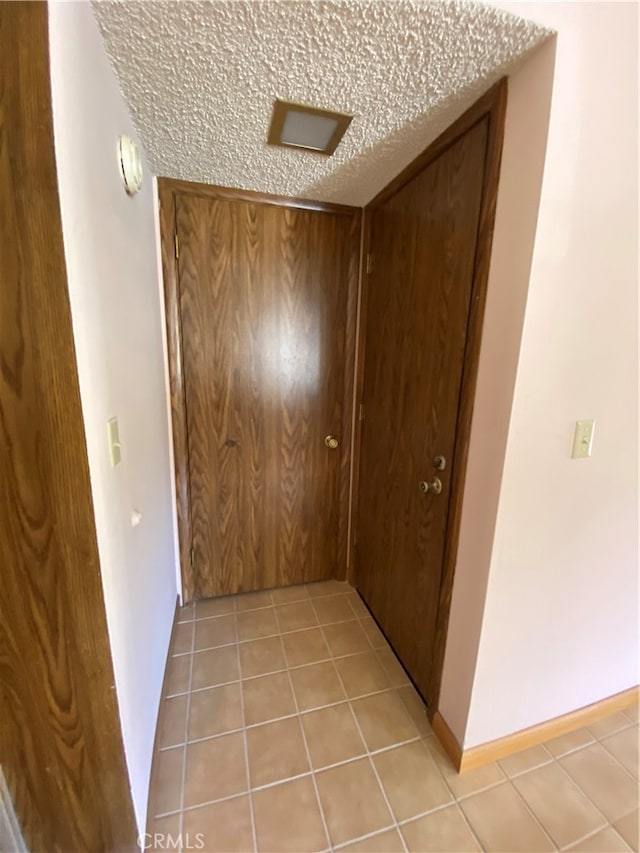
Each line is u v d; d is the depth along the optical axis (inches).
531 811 43.1
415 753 49.4
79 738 32.5
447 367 47.9
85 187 28.1
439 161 47.7
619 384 41.1
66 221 24.9
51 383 26.1
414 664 59.1
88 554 29.2
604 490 44.4
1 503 27.0
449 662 49.1
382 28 30.4
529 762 48.6
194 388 68.9
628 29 32.6
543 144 32.4
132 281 43.7
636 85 34.0
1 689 30.0
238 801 43.6
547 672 48.8
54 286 25.0
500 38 31.1
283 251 67.7
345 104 39.9
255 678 60.2
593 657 51.3
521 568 43.0
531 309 35.3
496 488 39.8
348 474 80.9
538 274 34.7
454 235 45.3
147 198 55.0
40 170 23.5
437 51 32.4
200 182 60.6
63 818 34.3
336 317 73.3
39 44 22.3
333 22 29.8
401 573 62.7
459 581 46.7
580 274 36.3
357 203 68.2
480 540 42.6
